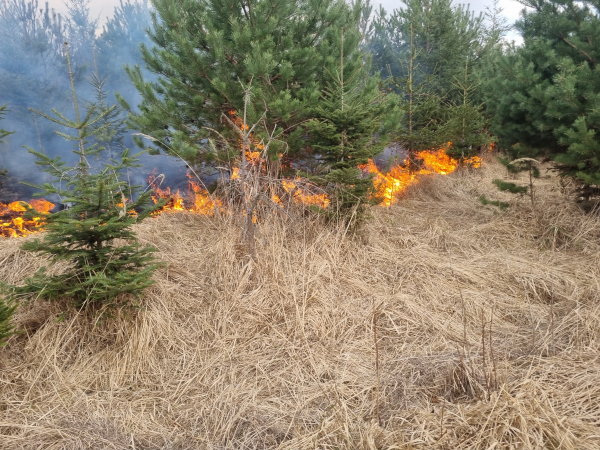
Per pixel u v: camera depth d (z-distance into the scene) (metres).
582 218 5.16
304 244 4.31
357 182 4.52
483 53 11.02
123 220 3.14
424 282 4.05
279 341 3.25
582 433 2.10
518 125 5.51
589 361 2.72
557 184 6.66
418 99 8.28
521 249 4.90
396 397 2.64
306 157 5.74
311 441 2.28
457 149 8.52
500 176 8.58
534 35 5.54
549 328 3.23
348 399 2.65
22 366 2.94
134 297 3.29
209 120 5.71
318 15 5.56
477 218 5.93
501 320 3.54
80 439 2.34
